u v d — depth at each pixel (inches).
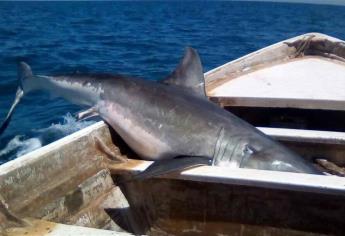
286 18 1774.1
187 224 101.2
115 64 484.4
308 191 85.0
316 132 120.6
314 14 2401.6
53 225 74.2
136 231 102.1
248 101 144.7
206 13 2108.8
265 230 95.7
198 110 111.4
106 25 1111.0
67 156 96.8
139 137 115.3
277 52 197.8
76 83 130.4
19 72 152.0
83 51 591.2
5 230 71.9
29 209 82.4
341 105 137.6
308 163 103.5
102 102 122.7
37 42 682.8
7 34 801.6
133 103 116.6
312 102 139.3
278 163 100.5
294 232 93.9
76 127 234.5
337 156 122.2
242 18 1664.6
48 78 139.7
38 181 86.8
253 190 95.3
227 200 97.7
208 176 91.5
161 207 103.4
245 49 645.9
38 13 1881.2
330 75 173.2
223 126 107.7
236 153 104.0
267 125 159.8
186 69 122.3
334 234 91.3
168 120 111.7
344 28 1190.9
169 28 1040.2
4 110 275.3
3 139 215.3
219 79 171.5
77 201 96.0
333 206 90.7
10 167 81.2
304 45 204.1
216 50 625.9
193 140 108.3
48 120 249.3
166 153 111.5
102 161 108.3
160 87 119.4
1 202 75.8
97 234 71.3
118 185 108.7
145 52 591.8
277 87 156.9
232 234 97.8
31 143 209.9
